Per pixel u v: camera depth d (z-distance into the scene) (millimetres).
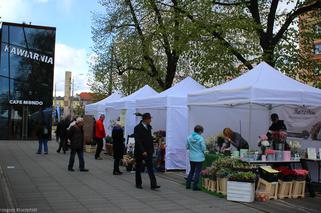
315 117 12367
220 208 8719
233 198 9453
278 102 10125
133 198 9609
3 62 33062
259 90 10008
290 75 18047
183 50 18453
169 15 21156
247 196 9312
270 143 10945
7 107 32906
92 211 8164
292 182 10047
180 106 14773
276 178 9828
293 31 18281
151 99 15695
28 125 33250
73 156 14336
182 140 14773
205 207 8789
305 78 18906
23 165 15773
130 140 15445
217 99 11016
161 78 27047
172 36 19938
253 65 17906
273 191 9805
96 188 10867
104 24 28094
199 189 10828
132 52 26266
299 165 11453
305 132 12617
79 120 14344
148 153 10891
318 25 18797
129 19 25906
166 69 27062
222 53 17938
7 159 17969
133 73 30562
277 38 17922
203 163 11125
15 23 33469
